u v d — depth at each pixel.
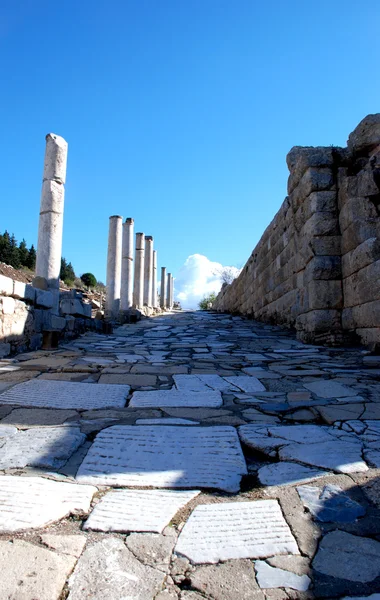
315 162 9.52
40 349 8.16
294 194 10.68
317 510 2.20
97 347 8.96
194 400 4.29
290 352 8.24
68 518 2.12
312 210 9.44
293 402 4.23
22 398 4.21
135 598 1.56
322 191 9.45
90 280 47.41
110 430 3.28
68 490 2.37
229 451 2.95
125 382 5.05
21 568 1.70
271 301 14.39
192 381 5.20
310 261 9.54
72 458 2.84
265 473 2.64
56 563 1.74
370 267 7.94
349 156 9.52
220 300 27.14
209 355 7.82
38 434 3.17
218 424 3.52
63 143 9.95
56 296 9.53
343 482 2.50
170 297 34.28
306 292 9.81
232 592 1.60
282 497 2.34
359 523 2.08
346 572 1.72
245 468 2.71
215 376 5.52
